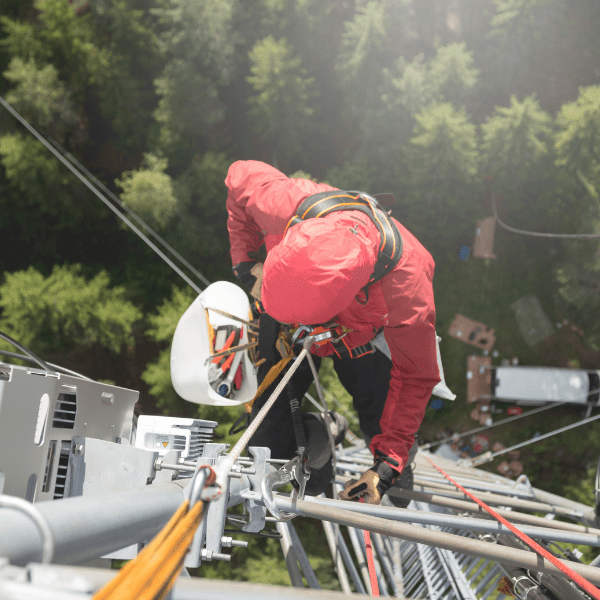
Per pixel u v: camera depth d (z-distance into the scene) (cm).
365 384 225
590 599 161
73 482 131
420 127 1817
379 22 1791
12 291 1662
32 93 1861
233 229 218
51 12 1878
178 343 237
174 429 180
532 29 2038
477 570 305
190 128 2039
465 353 2081
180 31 1909
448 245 2028
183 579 55
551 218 2061
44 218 2127
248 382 246
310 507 139
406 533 142
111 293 1797
